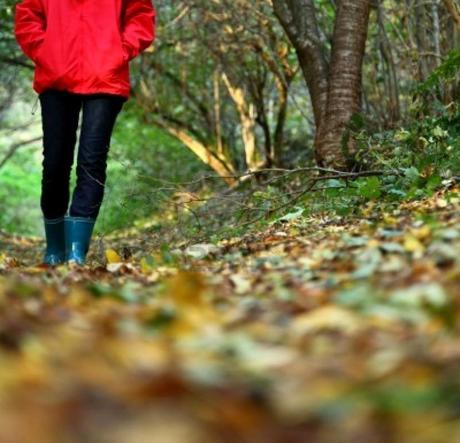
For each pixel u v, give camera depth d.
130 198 7.68
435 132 7.55
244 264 4.62
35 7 6.70
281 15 10.15
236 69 17.67
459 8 8.93
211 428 1.48
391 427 1.53
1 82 22.73
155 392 1.65
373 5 11.59
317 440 1.49
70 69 6.56
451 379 1.77
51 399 1.54
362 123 8.75
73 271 4.91
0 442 1.30
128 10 6.78
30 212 29.44
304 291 3.40
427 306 2.67
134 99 19.95
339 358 2.19
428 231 4.29
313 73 9.85
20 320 2.54
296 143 19.83
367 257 3.95
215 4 16.11
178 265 5.01
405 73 13.00
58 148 6.68
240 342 2.37
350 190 7.28
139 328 2.64
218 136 19.02
